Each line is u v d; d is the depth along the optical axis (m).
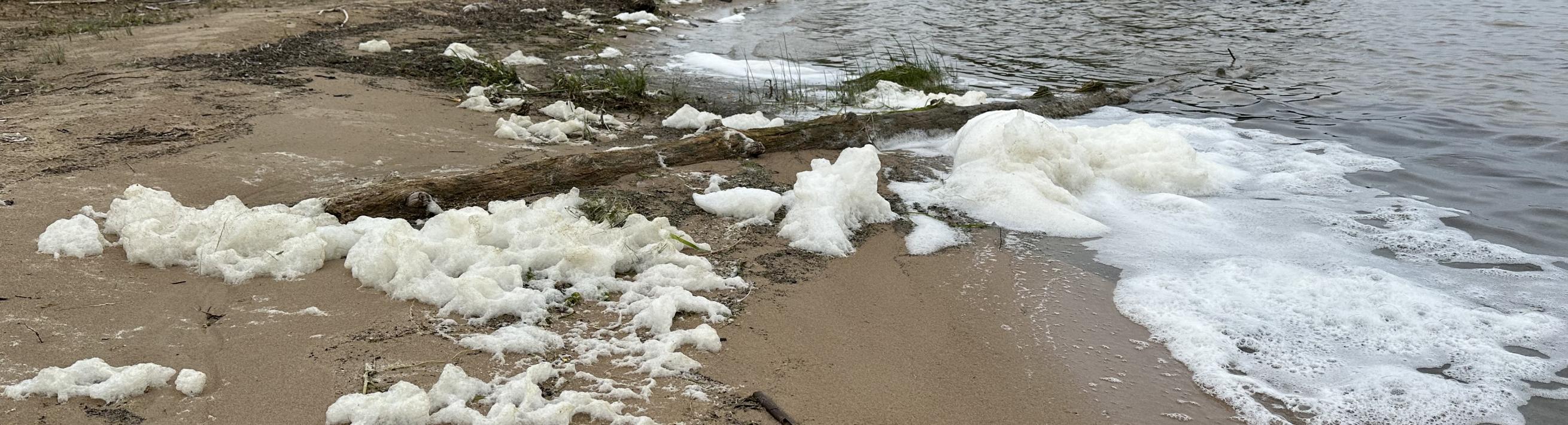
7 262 4.30
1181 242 5.50
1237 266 5.04
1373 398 3.75
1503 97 9.91
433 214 5.27
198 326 3.87
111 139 6.43
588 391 3.53
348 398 3.29
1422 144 7.99
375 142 6.79
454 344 3.84
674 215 5.62
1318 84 10.89
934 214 5.95
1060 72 11.89
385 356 3.72
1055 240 5.52
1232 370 3.98
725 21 17.02
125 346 3.67
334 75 9.26
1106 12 17.56
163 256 4.41
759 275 4.80
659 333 4.02
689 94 10.01
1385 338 4.24
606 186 6.09
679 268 4.59
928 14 17.55
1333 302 4.56
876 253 5.21
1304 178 6.87
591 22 15.87
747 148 6.95
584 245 4.61
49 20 12.46
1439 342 4.20
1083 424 3.56
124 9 13.64
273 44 11.05
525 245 4.68
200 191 5.50
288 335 3.84
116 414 3.22
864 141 7.53
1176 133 6.93
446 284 4.21
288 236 4.63
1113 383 3.86
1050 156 6.36
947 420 3.53
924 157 7.37
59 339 3.68
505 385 3.48
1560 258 5.32
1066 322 4.40
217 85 8.38
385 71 9.78
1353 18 16.27
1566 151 7.69
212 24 12.09
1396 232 5.69
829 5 19.30
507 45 12.81
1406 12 16.70
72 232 4.54
